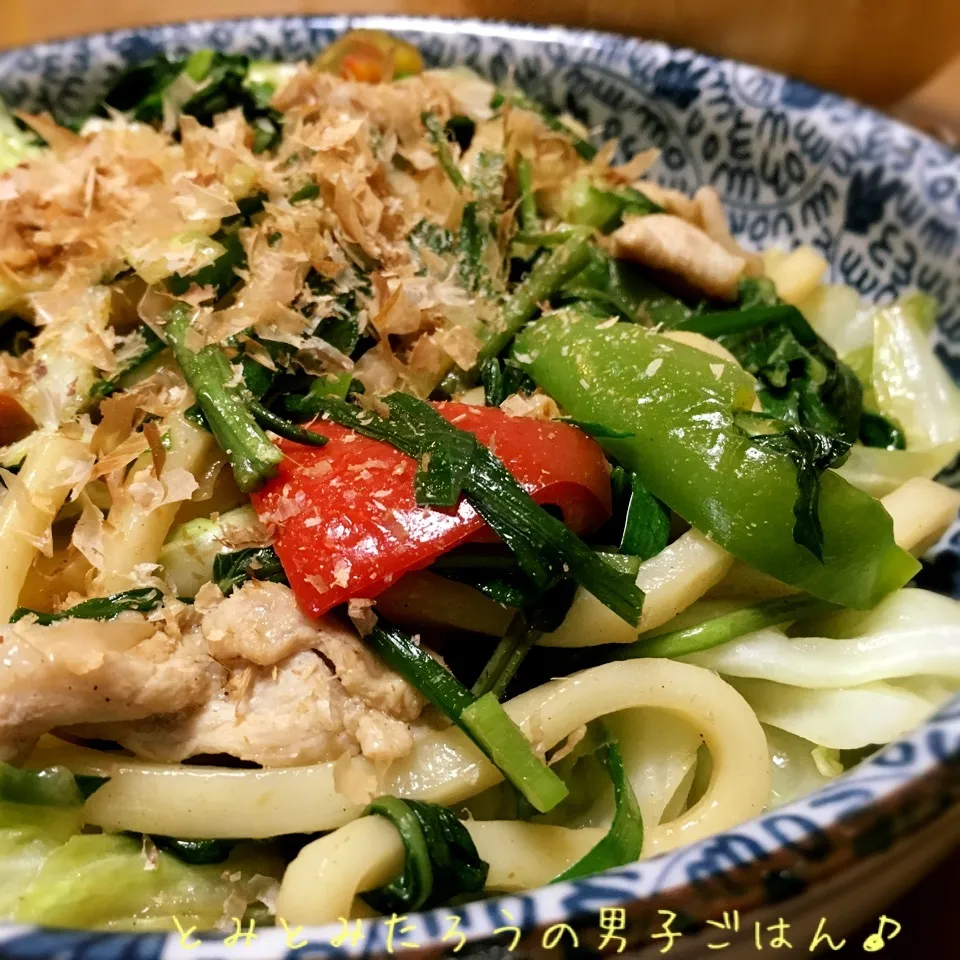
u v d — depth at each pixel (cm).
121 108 23
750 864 9
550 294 17
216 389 14
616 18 24
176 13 29
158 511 13
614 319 15
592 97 22
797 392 17
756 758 12
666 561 13
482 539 12
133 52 23
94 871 11
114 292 15
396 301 15
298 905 11
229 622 12
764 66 24
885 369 18
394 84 20
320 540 12
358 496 12
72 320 15
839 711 13
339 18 23
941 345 18
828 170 20
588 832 12
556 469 13
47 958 9
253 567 13
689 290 18
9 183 17
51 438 14
